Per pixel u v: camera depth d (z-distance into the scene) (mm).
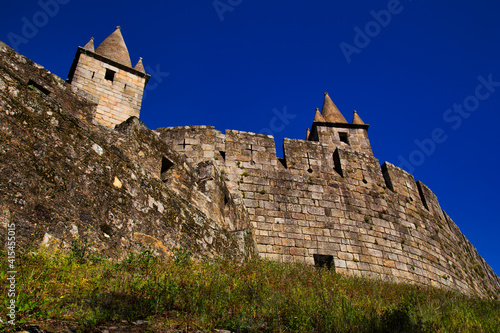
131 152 11070
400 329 7516
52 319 5051
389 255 20047
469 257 26312
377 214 21141
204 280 8094
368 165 22703
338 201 20641
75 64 25000
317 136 27922
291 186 20312
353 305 8383
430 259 21531
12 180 7020
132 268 7777
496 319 9133
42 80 11125
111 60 25578
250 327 6469
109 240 8492
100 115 23766
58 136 8289
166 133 20547
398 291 13289
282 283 10156
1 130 7219
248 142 21016
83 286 6211
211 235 12266
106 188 8984
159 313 6164
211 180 14453
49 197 7555
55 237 7332
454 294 14234
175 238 10594
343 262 18859
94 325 5254
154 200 10414
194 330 5938
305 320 7125
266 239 18438
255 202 19328
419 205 23500
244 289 8297
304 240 18922
